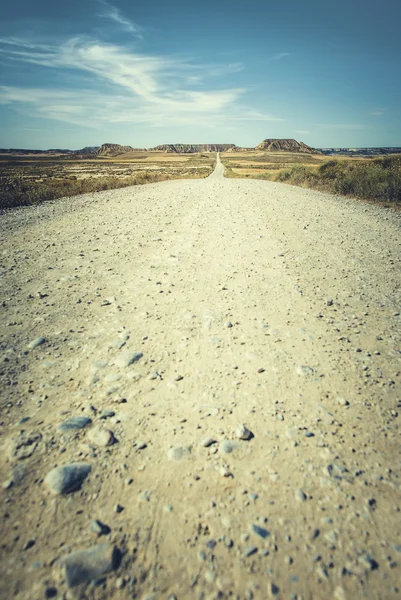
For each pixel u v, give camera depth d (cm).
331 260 668
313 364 325
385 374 311
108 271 598
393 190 1469
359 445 229
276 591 145
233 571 152
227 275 582
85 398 273
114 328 394
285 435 237
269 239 834
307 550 162
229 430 241
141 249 743
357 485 199
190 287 528
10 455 214
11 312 431
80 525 172
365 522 177
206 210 1309
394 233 887
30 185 1745
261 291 514
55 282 542
